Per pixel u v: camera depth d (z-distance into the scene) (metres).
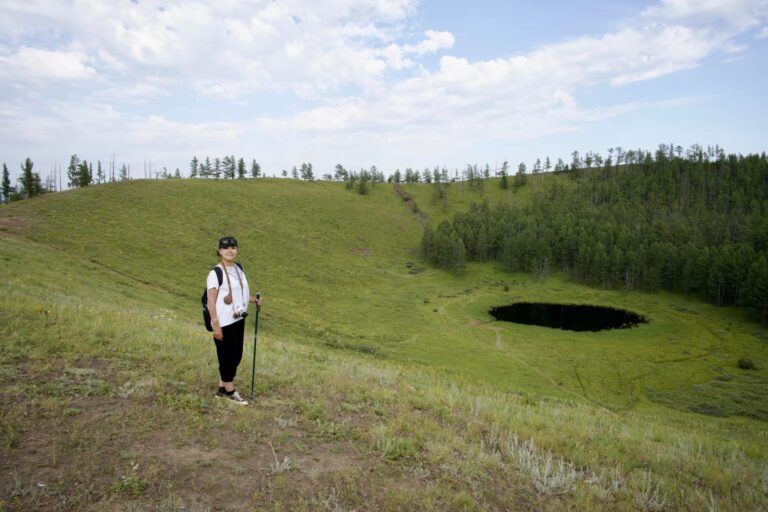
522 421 10.38
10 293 15.37
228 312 7.51
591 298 104.69
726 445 12.30
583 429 10.79
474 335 72.06
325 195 150.50
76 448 5.50
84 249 55.47
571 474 7.31
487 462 7.22
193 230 81.19
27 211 64.25
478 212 159.62
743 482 8.23
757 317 86.88
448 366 51.00
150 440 5.98
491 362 56.59
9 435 5.51
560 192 190.25
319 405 8.43
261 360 11.62
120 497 4.75
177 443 6.04
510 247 123.50
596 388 51.91
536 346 68.38
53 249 49.41
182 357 9.94
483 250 129.75
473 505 5.81
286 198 130.38
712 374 59.88
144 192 92.62
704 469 8.63
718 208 153.75
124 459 5.44
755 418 46.28
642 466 8.70
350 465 6.32
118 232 67.00
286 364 11.97
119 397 7.14
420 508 5.55
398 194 187.62
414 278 109.38
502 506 6.05
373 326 68.94
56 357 8.48
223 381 7.80
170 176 175.62
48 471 4.98
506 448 8.16
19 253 37.38
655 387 54.28
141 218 77.25
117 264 53.69
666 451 9.83
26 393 6.72
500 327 78.94
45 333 9.62
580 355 64.94
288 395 8.87
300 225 115.06
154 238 69.81
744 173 176.88
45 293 20.69
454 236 123.88
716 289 97.19
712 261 101.06
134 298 35.31
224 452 6.05
